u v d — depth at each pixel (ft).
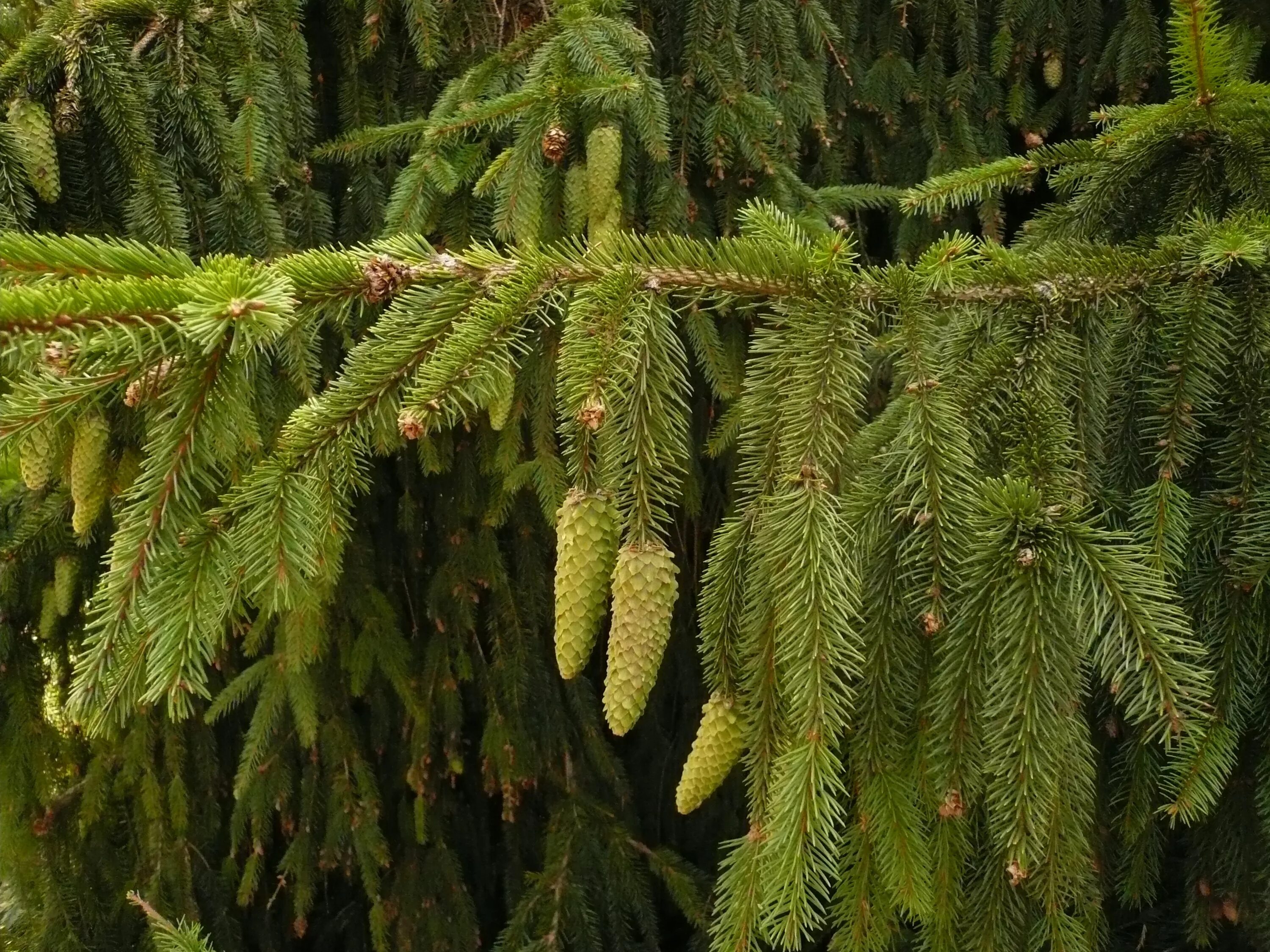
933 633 4.88
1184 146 5.55
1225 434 5.29
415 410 4.73
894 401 5.44
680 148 7.63
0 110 6.28
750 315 5.10
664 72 7.97
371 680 9.54
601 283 4.94
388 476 8.86
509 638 9.12
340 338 7.30
